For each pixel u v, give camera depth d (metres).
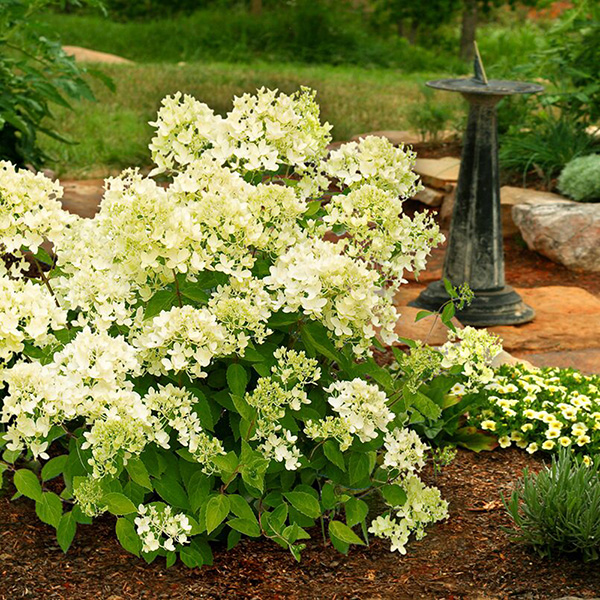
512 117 8.83
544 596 2.86
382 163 3.19
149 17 25.23
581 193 7.28
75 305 2.96
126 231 2.69
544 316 5.56
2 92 5.89
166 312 2.70
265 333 2.78
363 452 3.01
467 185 5.41
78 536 3.14
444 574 3.00
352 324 2.92
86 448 2.69
